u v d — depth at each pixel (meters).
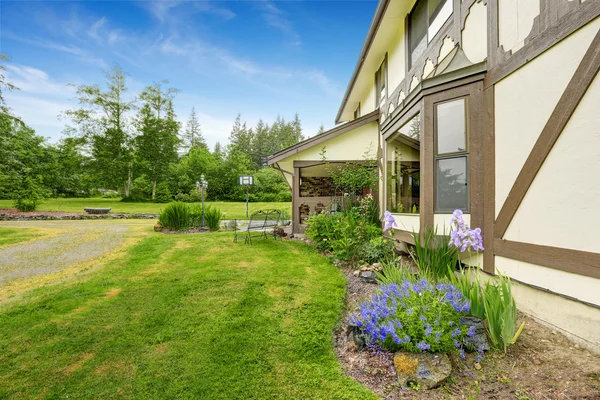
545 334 2.48
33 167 27.34
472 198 3.42
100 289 3.99
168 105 28.06
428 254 3.66
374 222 6.79
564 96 2.43
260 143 46.44
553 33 2.52
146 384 2.08
